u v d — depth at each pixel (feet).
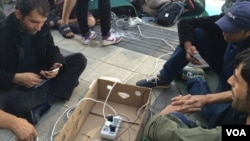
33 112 5.93
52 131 5.88
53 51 6.56
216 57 6.55
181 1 11.62
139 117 5.87
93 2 10.86
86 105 5.63
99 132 5.54
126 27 10.72
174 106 4.88
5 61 5.73
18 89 5.99
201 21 6.54
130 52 9.01
